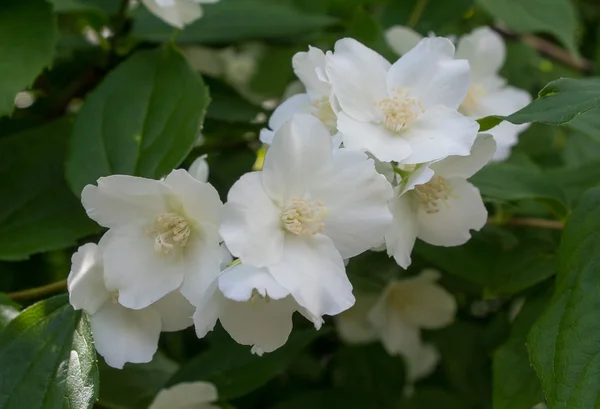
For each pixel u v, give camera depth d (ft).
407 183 1.12
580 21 2.10
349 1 1.50
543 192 1.28
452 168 1.16
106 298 1.13
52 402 1.08
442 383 1.58
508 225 1.33
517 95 1.45
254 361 1.27
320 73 1.15
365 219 1.10
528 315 1.22
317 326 1.07
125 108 1.23
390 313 1.44
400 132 1.15
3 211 1.26
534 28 1.54
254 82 1.66
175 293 1.12
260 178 1.09
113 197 1.10
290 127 1.09
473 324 1.51
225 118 1.34
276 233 1.09
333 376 1.51
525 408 1.17
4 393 1.08
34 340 1.10
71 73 1.44
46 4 1.27
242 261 1.06
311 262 1.09
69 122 1.31
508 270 1.26
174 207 1.12
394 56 1.38
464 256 1.28
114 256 1.11
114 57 1.39
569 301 1.14
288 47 1.52
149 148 1.21
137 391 1.30
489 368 1.48
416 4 1.51
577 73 1.89
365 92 1.16
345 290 1.09
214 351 1.28
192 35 1.41
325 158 1.10
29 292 1.18
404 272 1.43
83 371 1.09
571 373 1.10
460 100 1.18
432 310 1.45
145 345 1.12
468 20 1.79
